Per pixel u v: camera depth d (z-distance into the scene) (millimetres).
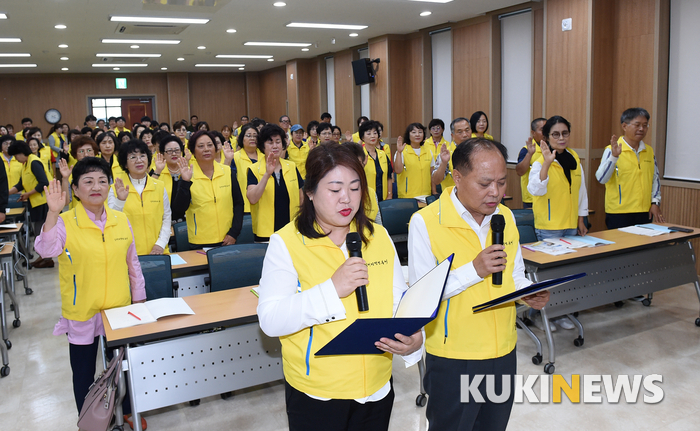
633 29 5805
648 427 2713
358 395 1419
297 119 13320
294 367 1442
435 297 1344
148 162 3582
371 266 1447
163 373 2406
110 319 2434
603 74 6059
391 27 8953
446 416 1822
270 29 8867
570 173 3928
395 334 1271
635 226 4195
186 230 3971
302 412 1458
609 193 4527
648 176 4383
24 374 3496
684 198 5422
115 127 12195
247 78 16578
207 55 12117
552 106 6539
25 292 5195
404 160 6219
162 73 16203
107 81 15820
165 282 3035
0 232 4594
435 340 1808
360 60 9828
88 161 2443
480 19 7977
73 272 2480
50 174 7516
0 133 10914
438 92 9266
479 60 8109
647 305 4438
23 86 15203
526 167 4484
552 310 3396
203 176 3781
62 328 2564
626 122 4316
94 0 6488
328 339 1387
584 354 3561
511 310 1803
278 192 3902
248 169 3889
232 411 2961
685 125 5422
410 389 3184
